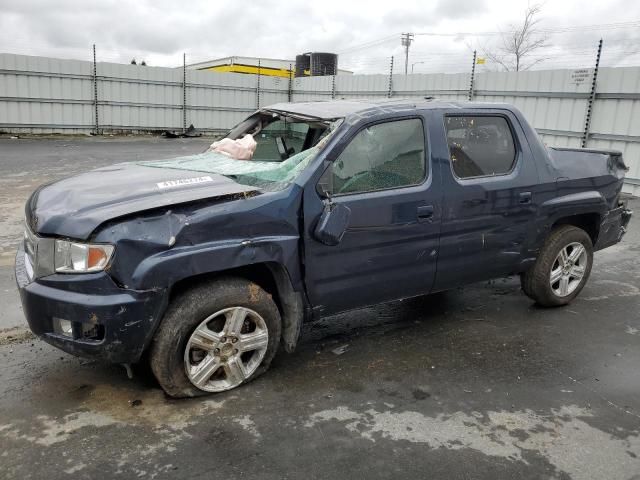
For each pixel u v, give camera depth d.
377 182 3.58
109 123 22.69
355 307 3.72
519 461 2.75
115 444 2.80
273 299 3.57
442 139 3.85
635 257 6.68
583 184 4.64
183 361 3.12
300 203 3.28
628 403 3.33
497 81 14.26
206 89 24.23
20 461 2.65
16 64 20.25
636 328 4.49
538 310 4.84
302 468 2.65
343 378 3.56
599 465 2.74
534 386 3.52
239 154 4.14
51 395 3.25
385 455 2.77
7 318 4.37
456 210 3.88
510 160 4.25
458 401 3.31
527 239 4.37
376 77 19.69
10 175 11.77
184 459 2.70
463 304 4.96
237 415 3.09
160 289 2.89
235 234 3.08
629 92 11.00
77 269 2.86
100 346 2.89
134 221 2.86
